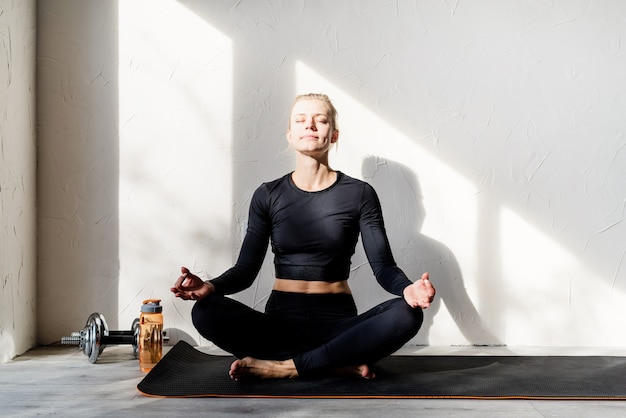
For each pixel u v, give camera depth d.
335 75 2.60
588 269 2.60
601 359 2.33
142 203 2.60
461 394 1.86
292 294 2.15
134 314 2.60
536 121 2.60
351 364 2.00
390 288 2.03
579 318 2.60
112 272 2.60
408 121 2.60
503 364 2.25
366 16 2.60
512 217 2.60
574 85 2.60
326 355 1.96
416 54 2.60
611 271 2.60
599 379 2.04
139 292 2.60
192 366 2.18
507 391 1.89
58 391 1.91
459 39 2.60
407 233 2.61
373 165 2.60
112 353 2.45
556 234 2.60
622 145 2.60
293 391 1.88
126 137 2.60
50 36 2.58
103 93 2.59
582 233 2.60
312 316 2.12
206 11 2.59
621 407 1.77
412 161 2.60
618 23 2.60
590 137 2.60
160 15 2.59
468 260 2.60
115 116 2.59
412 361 2.30
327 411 1.72
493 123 2.60
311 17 2.60
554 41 2.60
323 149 2.19
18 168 2.41
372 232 2.17
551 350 2.51
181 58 2.60
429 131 2.60
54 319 2.60
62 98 2.59
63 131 2.59
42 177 2.59
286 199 2.21
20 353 2.43
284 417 1.67
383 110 2.60
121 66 2.59
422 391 1.89
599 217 2.60
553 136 2.60
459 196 2.60
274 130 2.61
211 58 2.60
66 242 2.60
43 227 2.59
